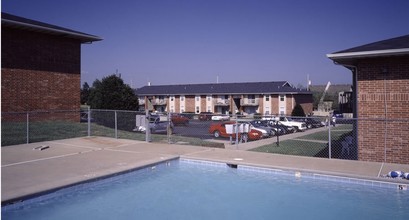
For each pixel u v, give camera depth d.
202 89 61.59
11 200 6.05
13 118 17.64
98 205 7.14
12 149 11.47
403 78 9.65
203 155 10.58
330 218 6.45
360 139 10.25
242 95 56.19
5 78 17.28
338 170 8.32
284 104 53.16
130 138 15.21
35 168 8.52
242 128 14.80
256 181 8.69
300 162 9.39
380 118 9.28
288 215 6.66
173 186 8.42
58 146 12.26
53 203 6.78
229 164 9.59
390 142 9.80
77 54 20.86
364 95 10.19
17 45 17.78
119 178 8.34
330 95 66.12
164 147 12.26
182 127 31.34
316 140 21.88
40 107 18.88
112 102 28.12
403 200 7.22
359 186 7.78
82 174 7.88
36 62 18.67
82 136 15.44
